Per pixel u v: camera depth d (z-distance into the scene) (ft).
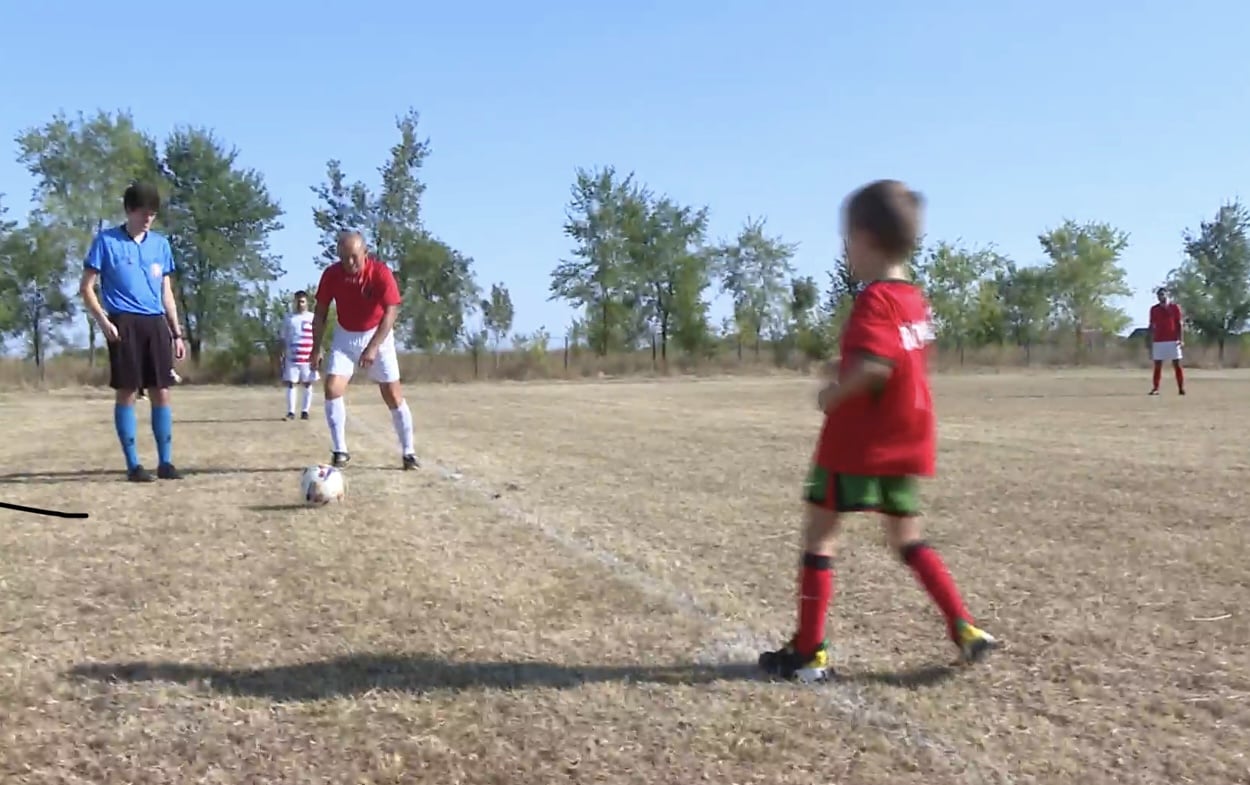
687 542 18.02
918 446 10.86
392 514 20.53
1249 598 14.19
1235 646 12.11
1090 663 11.52
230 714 10.05
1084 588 14.78
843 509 10.82
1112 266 175.22
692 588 14.76
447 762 9.01
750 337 152.35
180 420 47.93
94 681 10.91
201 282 136.98
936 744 9.36
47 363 115.03
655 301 149.69
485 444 35.09
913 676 11.16
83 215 124.88
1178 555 16.85
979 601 14.08
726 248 162.61
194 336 138.51
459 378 124.36
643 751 9.22
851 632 12.71
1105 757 9.08
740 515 20.76
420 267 131.03
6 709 10.14
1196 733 9.62
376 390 88.89
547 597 14.19
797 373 137.59
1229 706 10.25
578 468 28.19
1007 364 145.18
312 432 40.04
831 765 8.94
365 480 25.31
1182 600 14.11
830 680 11.02
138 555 16.72
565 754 9.16
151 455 31.07
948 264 163.53
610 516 20.56
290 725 9.79
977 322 163.43
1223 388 77.25
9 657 11.68
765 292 162.61
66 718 9.96
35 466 28.22
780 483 25.36
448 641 12.24
